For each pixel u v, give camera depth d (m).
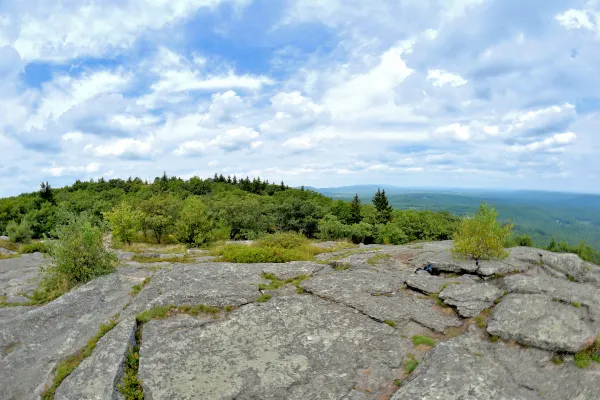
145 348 8.09
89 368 7.38
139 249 25.77
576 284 10.68
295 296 10.50
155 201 44.62
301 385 6.91
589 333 7.71
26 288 15.95
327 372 7.23
